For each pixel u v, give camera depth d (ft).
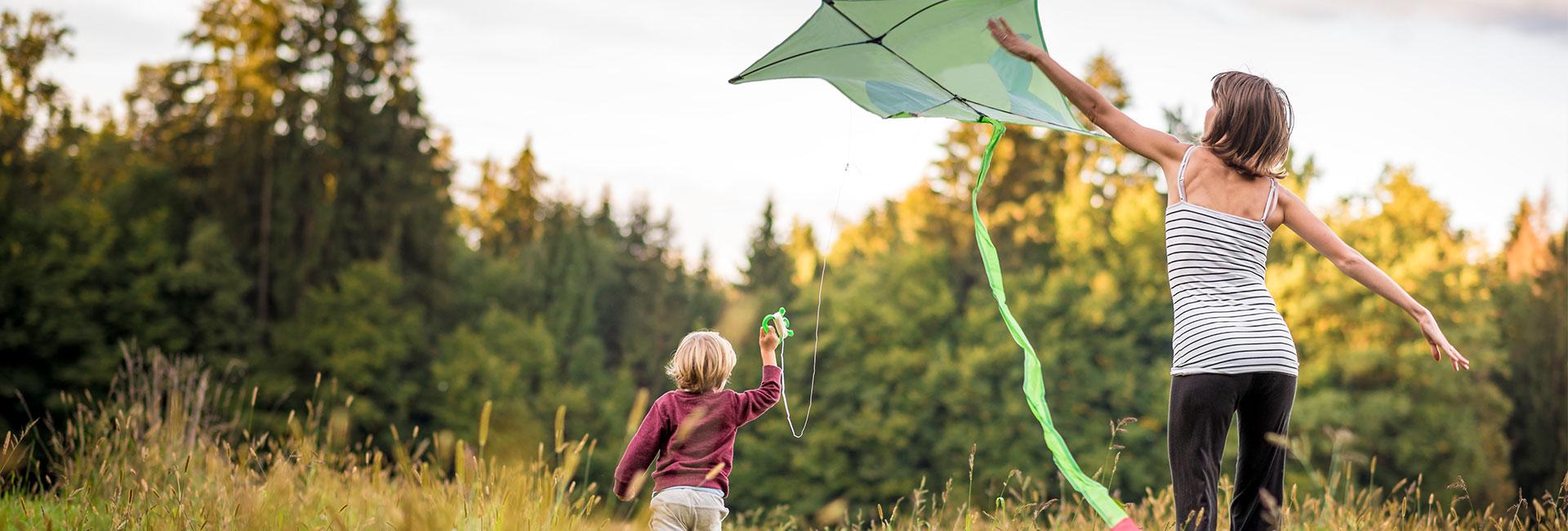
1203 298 10.65
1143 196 116.88
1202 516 10.30
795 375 118.62
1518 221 122.83
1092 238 120.37
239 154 113.80
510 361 124.88
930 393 109.81
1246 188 10.90
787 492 111.86
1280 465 10.74
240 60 116.37
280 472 14.43
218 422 20.35
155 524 12.69
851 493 110.11
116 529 12.97
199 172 116.78
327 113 116.47
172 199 114.62
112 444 17.66
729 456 12.96
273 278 113.91
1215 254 10.69
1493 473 92.94
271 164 114.83
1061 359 109.19
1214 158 10.93
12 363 96.84
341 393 106.73
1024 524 14.80
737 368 127.03
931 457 109.60
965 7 11.93
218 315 105.40
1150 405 105.60
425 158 125.39
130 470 16.07
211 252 107.24
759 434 117.08
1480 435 94.07
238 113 114.11
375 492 15.03
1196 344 10.50
